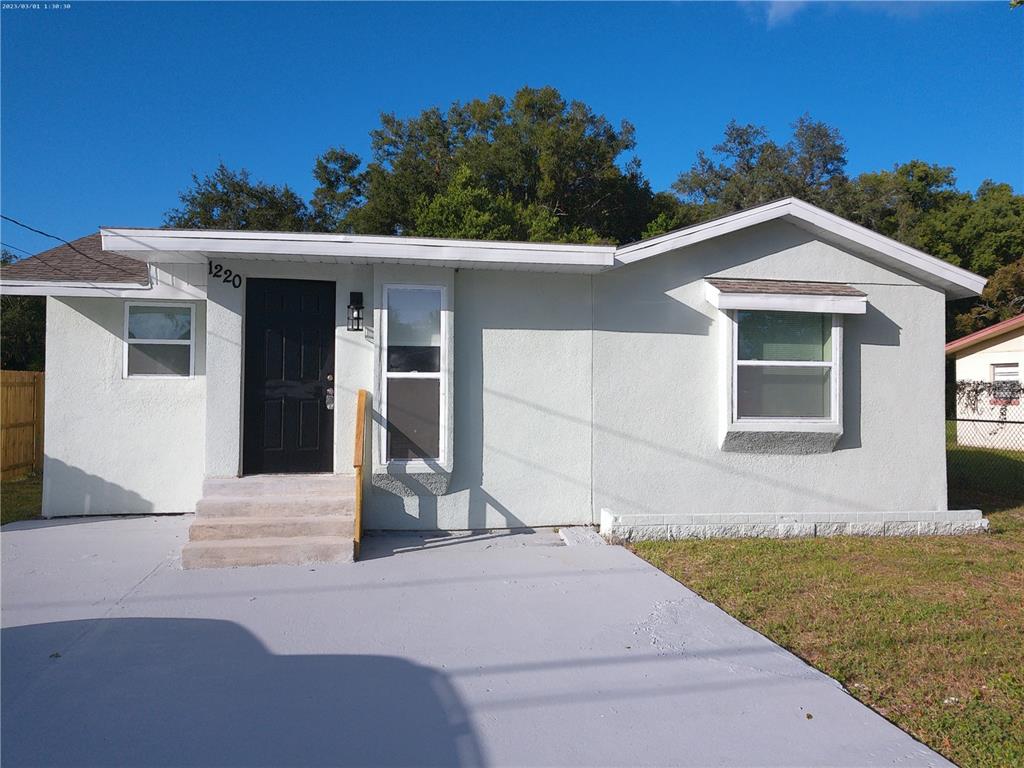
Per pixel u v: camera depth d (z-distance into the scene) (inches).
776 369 318.7
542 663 165.3
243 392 287.7
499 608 203.3
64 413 320.2
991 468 534.3
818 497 323.9
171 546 268.1
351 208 1369.3
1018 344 711.1
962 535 313.3
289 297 293.7
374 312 290.0
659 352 314.0
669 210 1327.5
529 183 1234.0
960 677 161.9
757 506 319.6
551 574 239.1
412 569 242.1
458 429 300.5
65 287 310.0
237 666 160.6
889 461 329.1
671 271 315.3
